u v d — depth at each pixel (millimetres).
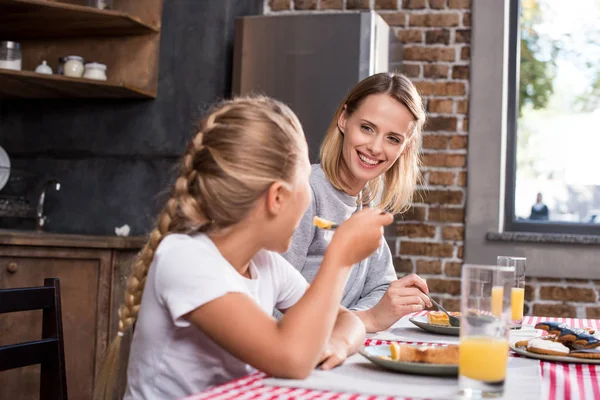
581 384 979
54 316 1297
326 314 981
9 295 1220
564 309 3189
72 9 2965
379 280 1865
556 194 3316
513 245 3209
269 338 944
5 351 1198
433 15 3334
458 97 3307
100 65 3123
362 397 868
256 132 1004
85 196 3363
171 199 1077
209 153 1009
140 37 3281
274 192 1004
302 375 949
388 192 1897
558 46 3344
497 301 883
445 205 3295
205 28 3230
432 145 3311
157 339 1029
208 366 1042
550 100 3340
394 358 1030
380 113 1695
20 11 3012
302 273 1749
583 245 3150
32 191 3332
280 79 2994
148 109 3299
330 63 2938
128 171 3318
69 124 3400
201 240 1044
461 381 892
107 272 2760
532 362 1131
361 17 2920
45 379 1283
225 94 3205
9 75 2949
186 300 963
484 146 3260
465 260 3258
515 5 3359
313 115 2943
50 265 2691
